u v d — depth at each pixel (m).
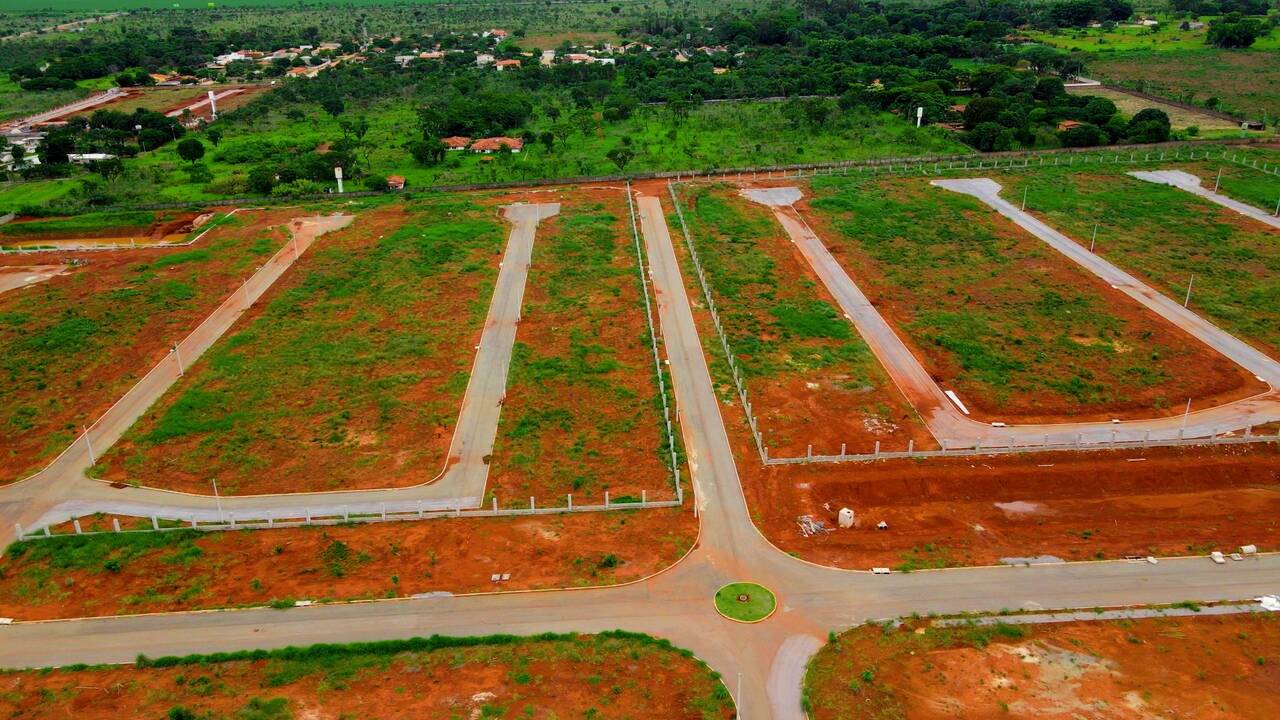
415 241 114.62
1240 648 49.50
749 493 64.00
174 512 63.12
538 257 110.50
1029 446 68.62
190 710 46.12
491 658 49.53
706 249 111.25
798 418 73.69
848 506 63.47
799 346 86.06
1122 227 114.50
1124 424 71.81
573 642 50.56
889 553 57.81
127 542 59.75
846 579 55.41
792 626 51.59
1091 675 47.72
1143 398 75.19
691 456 68.75
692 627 51.62
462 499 64.06
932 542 58.94
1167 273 100.25
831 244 111.81
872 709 45.56
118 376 83.19
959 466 66.38
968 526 60.81
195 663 49.69
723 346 86.44
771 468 66.88
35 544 59.66
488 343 88.38
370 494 64.88
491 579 55.78
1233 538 58.97
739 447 69.75
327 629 51.91
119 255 114.56
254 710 45.91
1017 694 46.53
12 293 101.69
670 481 65.69
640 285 101.62
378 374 82.38
